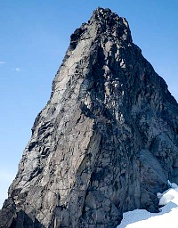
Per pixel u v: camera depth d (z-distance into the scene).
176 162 105.31
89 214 86.38
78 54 104.94
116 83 100.25
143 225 87.31
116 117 96.88
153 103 109.00
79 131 90.62
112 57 103.94
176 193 95.75
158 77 115.25
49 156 94.75
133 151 97.25
